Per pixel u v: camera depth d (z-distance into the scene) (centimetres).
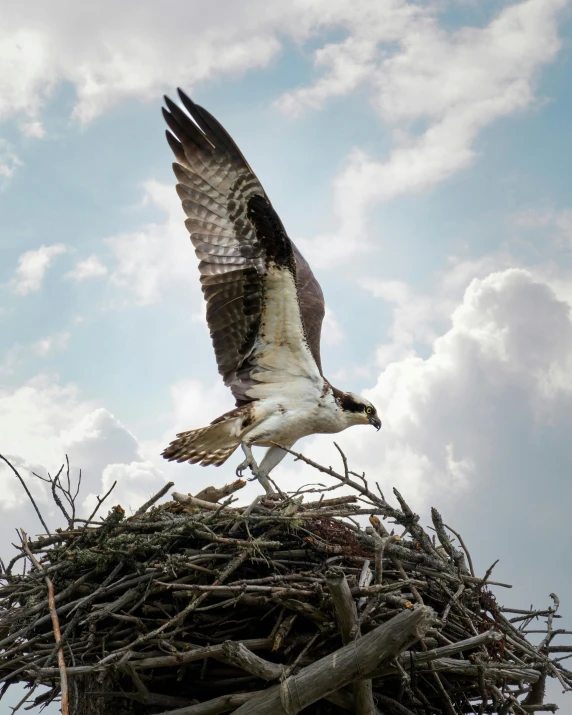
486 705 827
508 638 848
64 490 870
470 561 884
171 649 746
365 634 737
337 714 841
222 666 823
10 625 816
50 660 746
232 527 830
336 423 1092
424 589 845
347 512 854
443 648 743
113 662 745
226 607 807
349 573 812
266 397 1080
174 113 1098
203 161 1101
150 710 840
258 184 1066
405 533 854
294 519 823
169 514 880
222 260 1082
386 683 838
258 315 1076
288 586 776
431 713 862
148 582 795
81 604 787
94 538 838
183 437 1052
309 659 793
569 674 859
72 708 860
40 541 872
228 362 1100
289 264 1051
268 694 742
